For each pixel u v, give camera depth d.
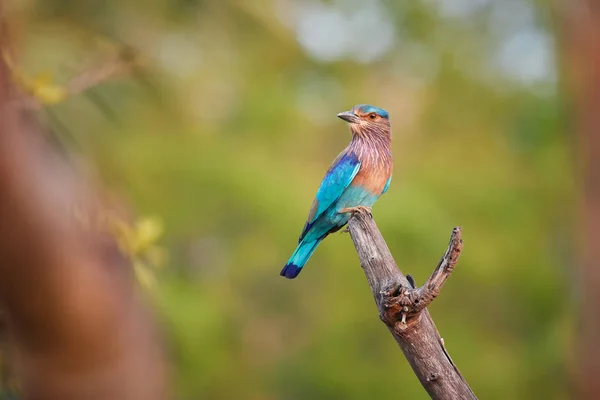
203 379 13.75
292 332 16.22
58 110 10.12
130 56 8.16
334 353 15.99
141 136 14.23
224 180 14.79
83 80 7.86
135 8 12.80
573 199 13.95
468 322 16.89
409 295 5.15
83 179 4.98
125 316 4.34
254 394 15.56
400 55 21.38
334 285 16.14
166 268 14.76
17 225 3.97
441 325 16.67
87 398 4.14
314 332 16.17
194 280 15.43
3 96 4.21
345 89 19.88
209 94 15.69
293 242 15.28
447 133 20.11
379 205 15.77
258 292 15.95
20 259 3.99
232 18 14.56
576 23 10.21
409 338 5.34
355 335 16.16
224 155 15.11
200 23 14.19
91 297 4.14
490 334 17.11
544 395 16.17
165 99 13.59
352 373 15.93
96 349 4.16
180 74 13.76
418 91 21.23
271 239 15.40
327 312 16.11
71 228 4.16
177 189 14.71
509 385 16.28
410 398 15.91
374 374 15.99
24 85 6.04
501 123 19.72
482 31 21.28
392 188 16.42
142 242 6.49
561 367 15.55
